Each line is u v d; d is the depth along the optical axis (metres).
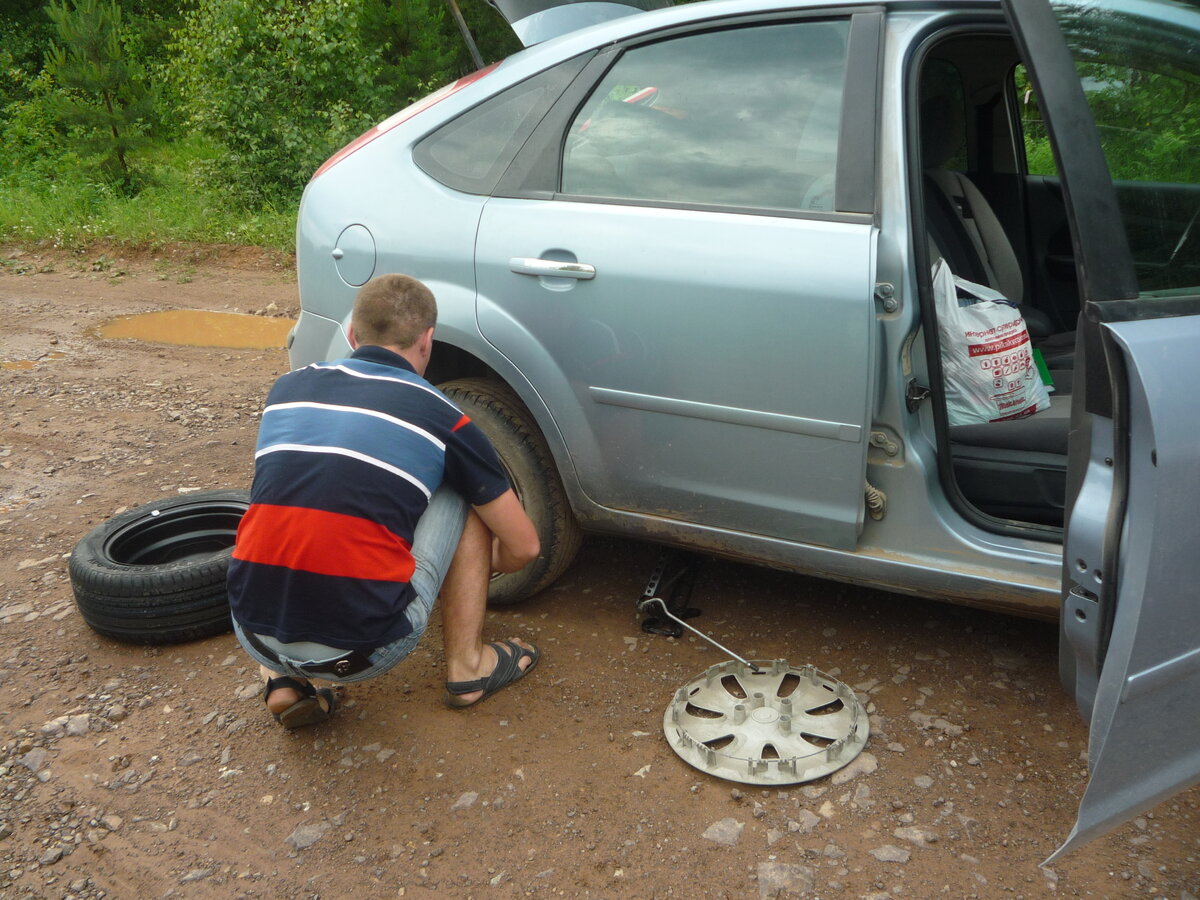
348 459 2.21
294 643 2.25
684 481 2.61
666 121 2.60
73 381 5.58
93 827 2.24
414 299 2.43
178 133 13.41
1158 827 2.13
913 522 2.40
